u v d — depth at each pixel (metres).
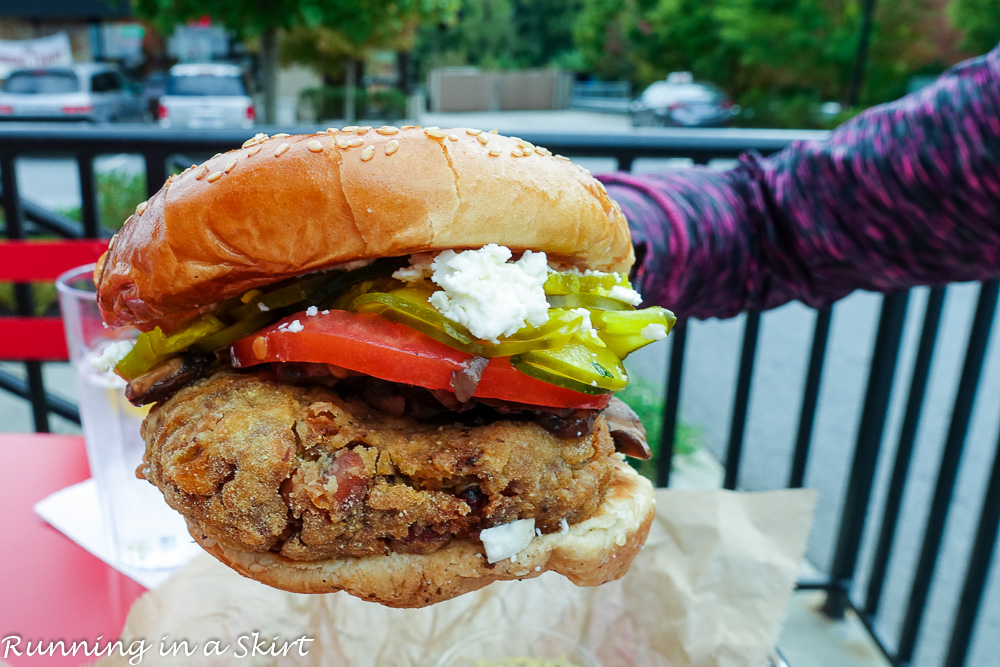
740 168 0.29
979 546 0.36
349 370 0.16
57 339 0.38
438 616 0.24
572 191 0.16
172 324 0.17
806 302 0.29
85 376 0.23
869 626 0.42
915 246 0.25
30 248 0.36
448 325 0.15
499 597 0.25
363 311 0.15
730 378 0.86
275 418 0.15
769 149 0.37
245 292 0.16
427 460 0.15
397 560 0.16
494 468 0.15
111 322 0.18
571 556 0.16
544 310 0.15
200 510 0.15
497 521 0.16
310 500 0.15
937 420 0.72
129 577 0.23
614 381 0.16
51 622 0.21
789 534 0.23
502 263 0.15
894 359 0.39
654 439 0.56
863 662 0.42
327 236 0.15
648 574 0.24
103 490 0.24
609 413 0.19
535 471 0.16
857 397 0.80
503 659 0.23
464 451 0.15
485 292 0.15
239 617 0.22
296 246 0.15
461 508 0.15
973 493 0.60
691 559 0.24
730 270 0.26
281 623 0.22
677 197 0.26
